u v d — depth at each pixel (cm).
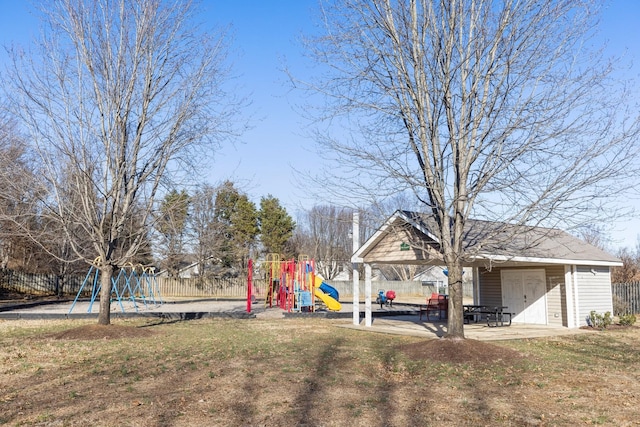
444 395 807
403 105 1230
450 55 1164
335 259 5681
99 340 1394
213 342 1388
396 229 1472
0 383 852
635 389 862
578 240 2116
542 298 2036
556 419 675
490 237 1206
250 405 718
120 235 1659
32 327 1750
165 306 3116
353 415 677
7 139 2142
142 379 888
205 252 3209
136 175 1600
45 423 627
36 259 4422
